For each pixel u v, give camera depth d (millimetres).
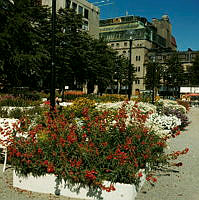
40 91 28141
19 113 9078
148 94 34781
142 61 96625
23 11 25156
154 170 6137
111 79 47656
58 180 4590
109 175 4434
